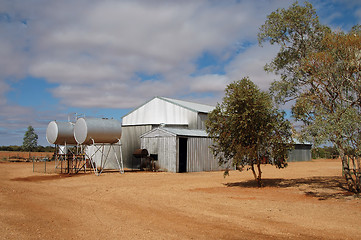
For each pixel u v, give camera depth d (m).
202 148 27.23
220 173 24.97
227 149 16.58
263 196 13.09
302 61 14.95
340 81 13.26
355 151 11.91
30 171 27.09
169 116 34.28
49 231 7.37
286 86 16.12
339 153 13.61
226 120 16.28
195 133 27.66
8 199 11.70
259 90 15.73
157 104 35.62
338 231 7.52
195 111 31.94
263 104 15.25
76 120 27.17
